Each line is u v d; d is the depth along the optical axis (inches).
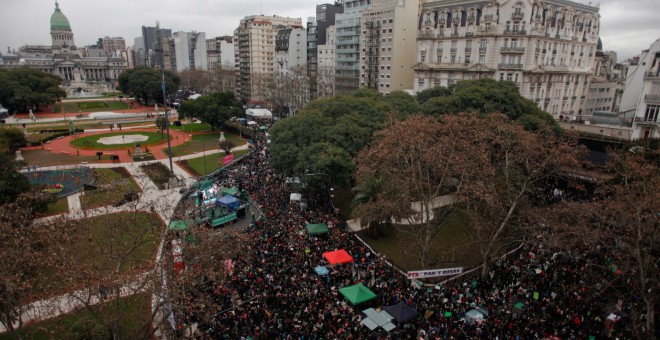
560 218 1635.1
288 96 6023.6
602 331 1279.5
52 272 1274.6
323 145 2308.1
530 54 3627.0
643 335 1211.9
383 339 1200.2
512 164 1894.7
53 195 2237.9
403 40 4697.3
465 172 1637.6
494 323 1268.5
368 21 4899.1
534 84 3750.0
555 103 4062.5
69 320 1280.8
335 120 2659.9
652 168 1454.2
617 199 1403.8
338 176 2250.2
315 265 1658.5
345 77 5482.3
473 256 1868.8
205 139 4382.4
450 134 1793.8
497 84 2945.4
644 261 1244.5
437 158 1621.6
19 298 1072.2
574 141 2098.9
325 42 6333.7
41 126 5002.5
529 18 3560.5
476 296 1443.2
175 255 1221.7
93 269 1264.8
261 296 1390.3
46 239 1182.3
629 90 3870.6
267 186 2719.0
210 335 1209.4
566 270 1581.0
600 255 1579.7
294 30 6943.9
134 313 1327.5
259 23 7780.5
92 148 3846.0
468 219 2265.0
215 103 4566.9
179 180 2854.3
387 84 4854.8
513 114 2630.4
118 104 7406.5
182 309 1195.3
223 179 2893.7
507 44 3698.3
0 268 1003.3
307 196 2490.2
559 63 3993.6
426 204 1624.0
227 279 1453.0
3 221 1268.5
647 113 2561.5
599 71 5506.9
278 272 1561.3
